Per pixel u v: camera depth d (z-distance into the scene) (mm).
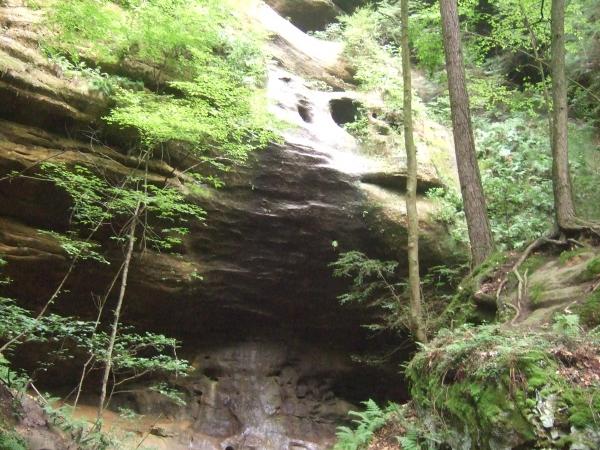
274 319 11977
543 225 11047
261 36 12031
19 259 8688
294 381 12078
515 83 16156
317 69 14172
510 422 4469
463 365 5359
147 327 10773
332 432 11609
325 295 11805
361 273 10500
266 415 11273
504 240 10969
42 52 8797
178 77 9891
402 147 12406
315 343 12586
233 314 11562
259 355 12000
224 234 10727
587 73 14047
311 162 11156
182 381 11320
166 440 9977
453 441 5152
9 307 6211
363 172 11633
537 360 4750
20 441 5246
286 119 11391
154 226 9945
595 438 4207
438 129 13938
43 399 6680
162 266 10164
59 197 8844
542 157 12586
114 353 7727
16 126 8375
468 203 8898
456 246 11766
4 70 8031
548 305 6312
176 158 9977
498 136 13766
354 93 13711
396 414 6930
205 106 8062
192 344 11656
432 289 11578
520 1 11648
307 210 11031
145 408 10742
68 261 9180
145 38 8625
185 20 8492
